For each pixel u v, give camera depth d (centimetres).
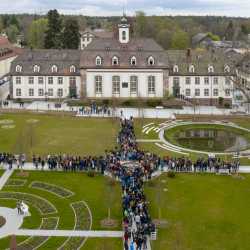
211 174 10575
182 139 13988
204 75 19075
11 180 9956
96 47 18962
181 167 10750
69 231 7681
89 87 18750
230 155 12225
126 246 7031
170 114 16800
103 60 18625
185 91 19238
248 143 13588
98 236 7519
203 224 8006
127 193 8775
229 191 9544
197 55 19575
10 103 18475
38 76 19038
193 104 18438
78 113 16712
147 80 18725
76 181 9988
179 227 7838
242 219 8225
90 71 18588
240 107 18412
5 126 14788
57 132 14162
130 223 7744
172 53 19675
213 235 7619
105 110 16862
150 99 18438
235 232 7738
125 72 18612
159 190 8850
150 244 7231
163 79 18725
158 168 10812
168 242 7325
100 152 12169
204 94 19262
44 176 10262
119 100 18225
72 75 18975
